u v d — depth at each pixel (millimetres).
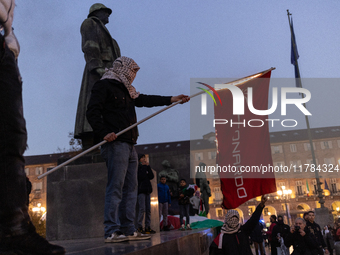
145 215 6672
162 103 3814
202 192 13734
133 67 3570
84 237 5547
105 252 1848
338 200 58750
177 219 10461
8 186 1598
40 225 19156
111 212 3102
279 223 10461
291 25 26078
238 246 4004
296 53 25562
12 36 2180
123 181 3260
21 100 1713
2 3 1915
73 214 5672
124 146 3285
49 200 5816
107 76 3475
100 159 6066
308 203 59375
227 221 4102
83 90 6973
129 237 3238
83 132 6637
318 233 8055
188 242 3518
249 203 59719
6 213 1569
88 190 5754
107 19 7449
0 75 1612
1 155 1594
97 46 6926
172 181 14164
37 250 1575
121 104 3387
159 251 2244
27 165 69312
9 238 1556
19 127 1653
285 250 10172
